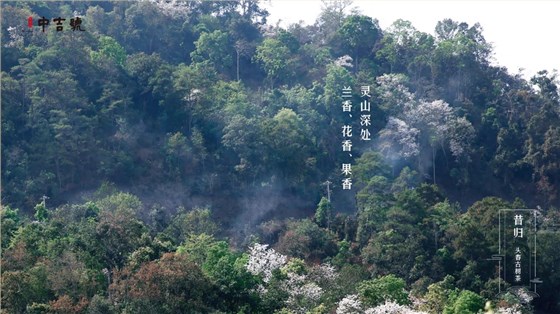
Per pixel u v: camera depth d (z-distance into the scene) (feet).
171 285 307.78
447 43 579.89
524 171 527.40
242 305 321.32
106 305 295.69
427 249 411.54
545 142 519.60
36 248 332.80
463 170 524.52
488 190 524.52
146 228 375.25
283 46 577.02
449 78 579.48
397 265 401.90
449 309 341.21
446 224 422.41
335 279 361.10
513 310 355.36
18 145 451.12
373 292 343.46
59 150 451.94
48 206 440.45
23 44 500.74
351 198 476.95
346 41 601.62
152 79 497.05
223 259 330.75
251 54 583.17
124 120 482.69
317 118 513.86
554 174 516.73
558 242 412.16
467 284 394.93
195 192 473.67
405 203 430.61
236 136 482.69
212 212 467.11
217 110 498.69
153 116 498.69
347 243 428.15
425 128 530.27
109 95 484.33
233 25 604.08
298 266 363.76
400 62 591.78
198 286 311.68
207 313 306.55
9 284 298.56
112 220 356.18
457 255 404.16
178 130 495.41
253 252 367.86
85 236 344.08
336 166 501.56
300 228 428.97
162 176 473.26
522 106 559.38
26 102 464.24
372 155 488.02
